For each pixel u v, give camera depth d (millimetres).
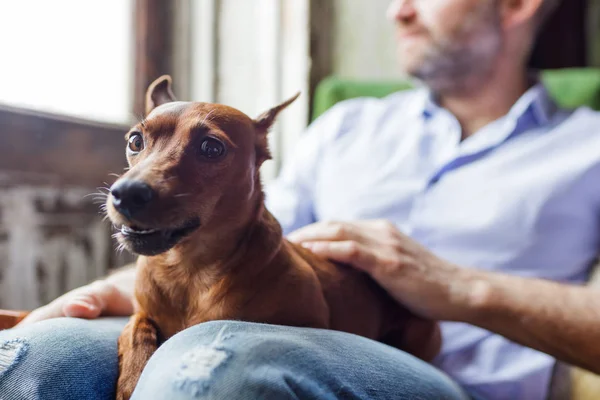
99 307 872
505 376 1098
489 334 1155
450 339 1183
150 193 647
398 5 1418
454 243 1232
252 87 1915
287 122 1900
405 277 929
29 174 1373
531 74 1520
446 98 1455
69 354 683
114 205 650
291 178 1489
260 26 1899
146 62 1859
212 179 715
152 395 552
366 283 981
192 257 763
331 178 1419
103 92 1756
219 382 547
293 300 771
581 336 906
